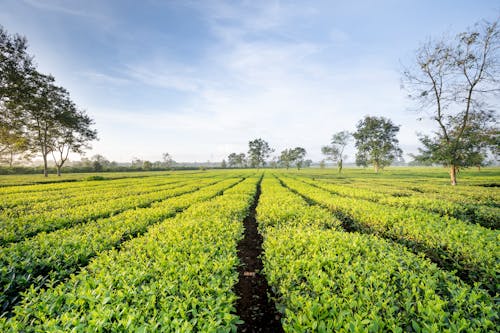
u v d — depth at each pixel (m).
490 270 3.83
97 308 2.50
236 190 16.31
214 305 2.74
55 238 5.36
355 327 2.18
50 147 40.78
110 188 20.97
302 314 2.62
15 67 27.31
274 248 4.61
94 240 5.19
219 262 3.89
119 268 3.63
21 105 29.98
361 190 16.17
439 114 21.36
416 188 18.55
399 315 2.45
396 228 6.59
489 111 19.16
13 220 7.26
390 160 61.44
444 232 5.61
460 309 2.51
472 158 19.55
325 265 3.79
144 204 11.87
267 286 5.04
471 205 9.77
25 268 3.85
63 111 37.81
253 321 3.91
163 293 2.83
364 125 63.47
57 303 2.73
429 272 3.56
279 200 11.18
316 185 23.08
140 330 2.15
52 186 22.83
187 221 6.88
